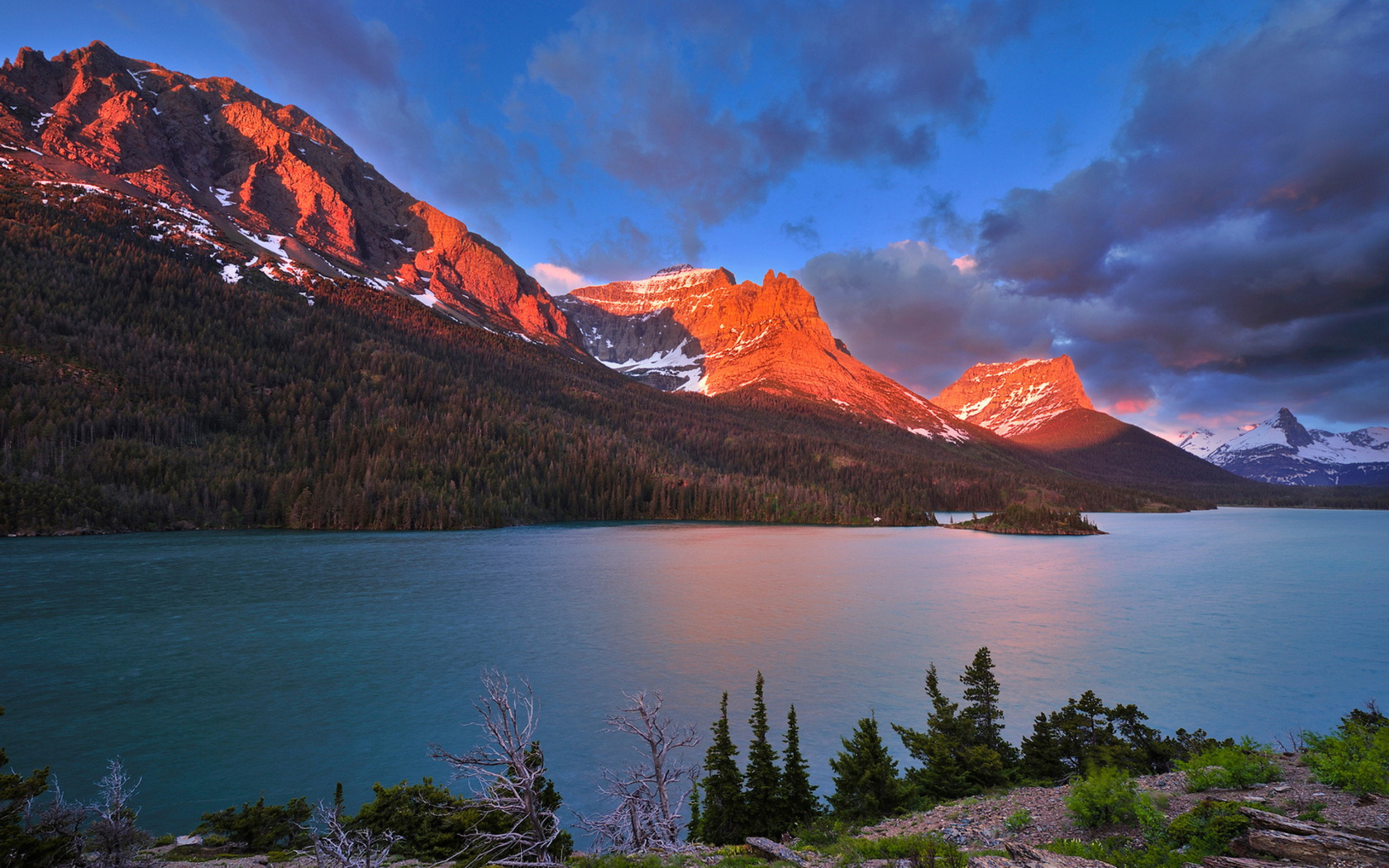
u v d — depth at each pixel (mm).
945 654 79188
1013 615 103812
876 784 30812
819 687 65688
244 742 49625
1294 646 86125
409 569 136500
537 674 68062
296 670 67375
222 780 43406
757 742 32219
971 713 39750
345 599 104000
